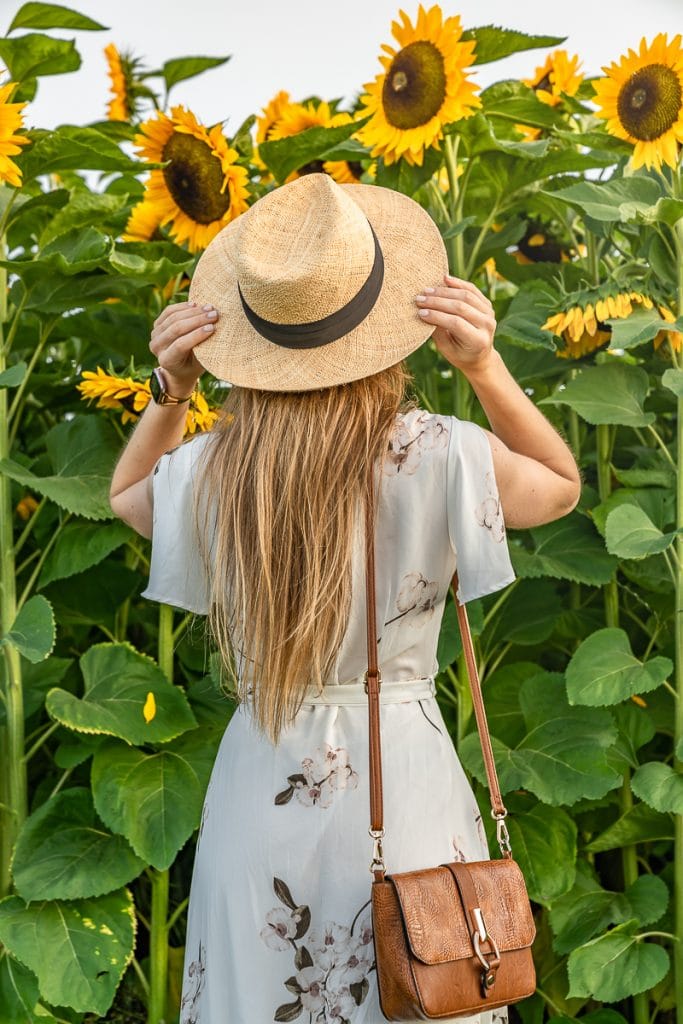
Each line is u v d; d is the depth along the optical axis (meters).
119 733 2.14
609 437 2.52
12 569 2.25
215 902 1.39
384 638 1.36
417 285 1.38
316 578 1.31
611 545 2.13
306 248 1.34
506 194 2.54
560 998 2.35
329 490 1.31
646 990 2.21
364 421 1.33
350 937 1.31
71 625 2.54
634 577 2.36
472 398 2.51
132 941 2.11
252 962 1.34
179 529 1.46
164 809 2.16
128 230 2.60
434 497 1.33
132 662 2.29
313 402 1.34
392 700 1.38
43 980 2.02
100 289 2.32
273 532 1.33
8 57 2.30
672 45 2.12
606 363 2.33
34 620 2.06
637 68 2.16
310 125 2.61
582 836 2.47
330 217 1.32
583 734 2.23
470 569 1.32
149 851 2.12
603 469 2.46
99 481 2.28
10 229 2.46
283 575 1.33
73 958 2.05
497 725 2.39
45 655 1.99
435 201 2.55
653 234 2.27
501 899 1.29
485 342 1.33
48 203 2.32
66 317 2.41
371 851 1.33
